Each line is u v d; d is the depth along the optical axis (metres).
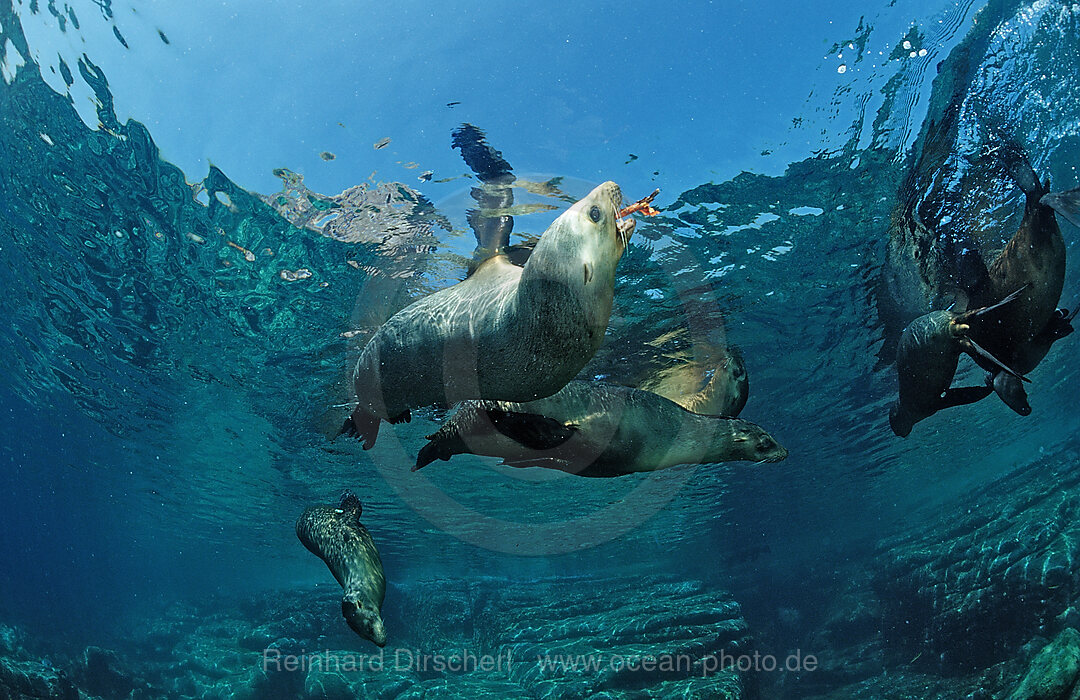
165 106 9.12
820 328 15.34
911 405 6.71
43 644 29.11
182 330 14.62
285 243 10.89
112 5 8.20
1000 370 6.71
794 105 9.22
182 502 30.66
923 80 9.34
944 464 35.44
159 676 24.91
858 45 8.82
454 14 7.92
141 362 16.67
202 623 32.44
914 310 13.66
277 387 16.39
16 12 8.53
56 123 9.72
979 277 6.83
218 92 8.82
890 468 31.62
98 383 19.06
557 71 8.34
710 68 8.72
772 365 16.81
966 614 19.08
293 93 8.68
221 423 19.61
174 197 10.48
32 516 46.03
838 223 11.66
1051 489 22.97
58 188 10.99
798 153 9.78
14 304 16.14
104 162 10.12
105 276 13.21
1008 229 11.40
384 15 7.94
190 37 8.32
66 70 8.97
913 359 6.25
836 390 19.17
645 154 9.18
